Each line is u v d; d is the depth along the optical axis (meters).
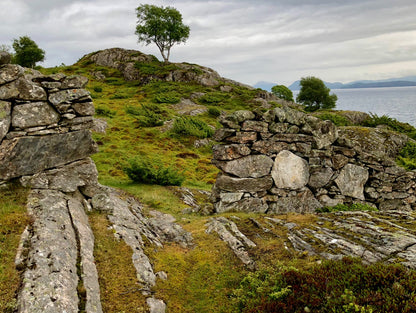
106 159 26.22
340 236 9.83
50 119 10.18
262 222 12.00
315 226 11.02
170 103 54.84
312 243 9.69
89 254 8.09
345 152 15.01
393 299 5.70
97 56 92.00
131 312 6.76
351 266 7.39
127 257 8.69
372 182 15.18
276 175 14.38
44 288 6.06
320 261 8.41
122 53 88.81
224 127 14.32
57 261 6.93
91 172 11.30
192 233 11.66
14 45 69.38
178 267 9.19
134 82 73.62
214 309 7.51
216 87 70.75
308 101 86.88
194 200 18.64
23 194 9.44
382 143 25.62
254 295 7.38
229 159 14.03
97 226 9.80
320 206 14.73
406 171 15.40
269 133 14.23
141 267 8.45
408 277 6.43
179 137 37.66
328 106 85.19
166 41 87.12
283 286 7.23
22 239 7.40
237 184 14.18
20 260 6.73
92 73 79.25
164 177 20.09
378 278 6.59
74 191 10.87
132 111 44.69
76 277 6.96
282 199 14.38
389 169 15.08
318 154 14.58
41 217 8.46
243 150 14.03
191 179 25.66
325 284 6.84
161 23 81.56
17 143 9.48
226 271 8.98
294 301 6.53
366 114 45.03
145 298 7.32
